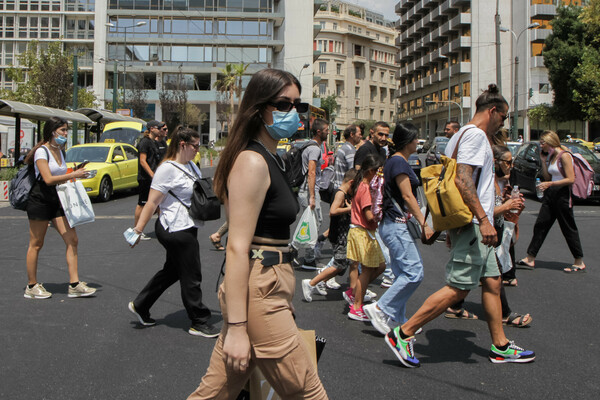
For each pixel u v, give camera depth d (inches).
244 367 81.4
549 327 196.5
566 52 1594.5
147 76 2188.7
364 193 200.5
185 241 180.5
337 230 227.6
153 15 2142.0
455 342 182.2
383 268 207.6
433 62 2888.8
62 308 214.1
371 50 4099.4
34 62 1314.0
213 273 274.2
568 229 285.9
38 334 183.8
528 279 270.8
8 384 143.8
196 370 154.5
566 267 298.4
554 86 1679.4
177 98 1937.7
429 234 172.2
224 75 2180.1
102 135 869.8
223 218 480.4
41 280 257.9
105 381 146.4
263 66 2182.6
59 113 835.4
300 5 2536.9
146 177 356.2
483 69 2450.8
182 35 2159.2
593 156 626.5
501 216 191.8
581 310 217.6
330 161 342.6
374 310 178.9
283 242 87.9
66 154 647.8
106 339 179.8
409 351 158.1
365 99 4033.0
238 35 2181.3
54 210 225.8
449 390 143.1
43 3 2576.3
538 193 288.5
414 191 183.2
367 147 243.0
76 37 2586.1
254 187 82.4
